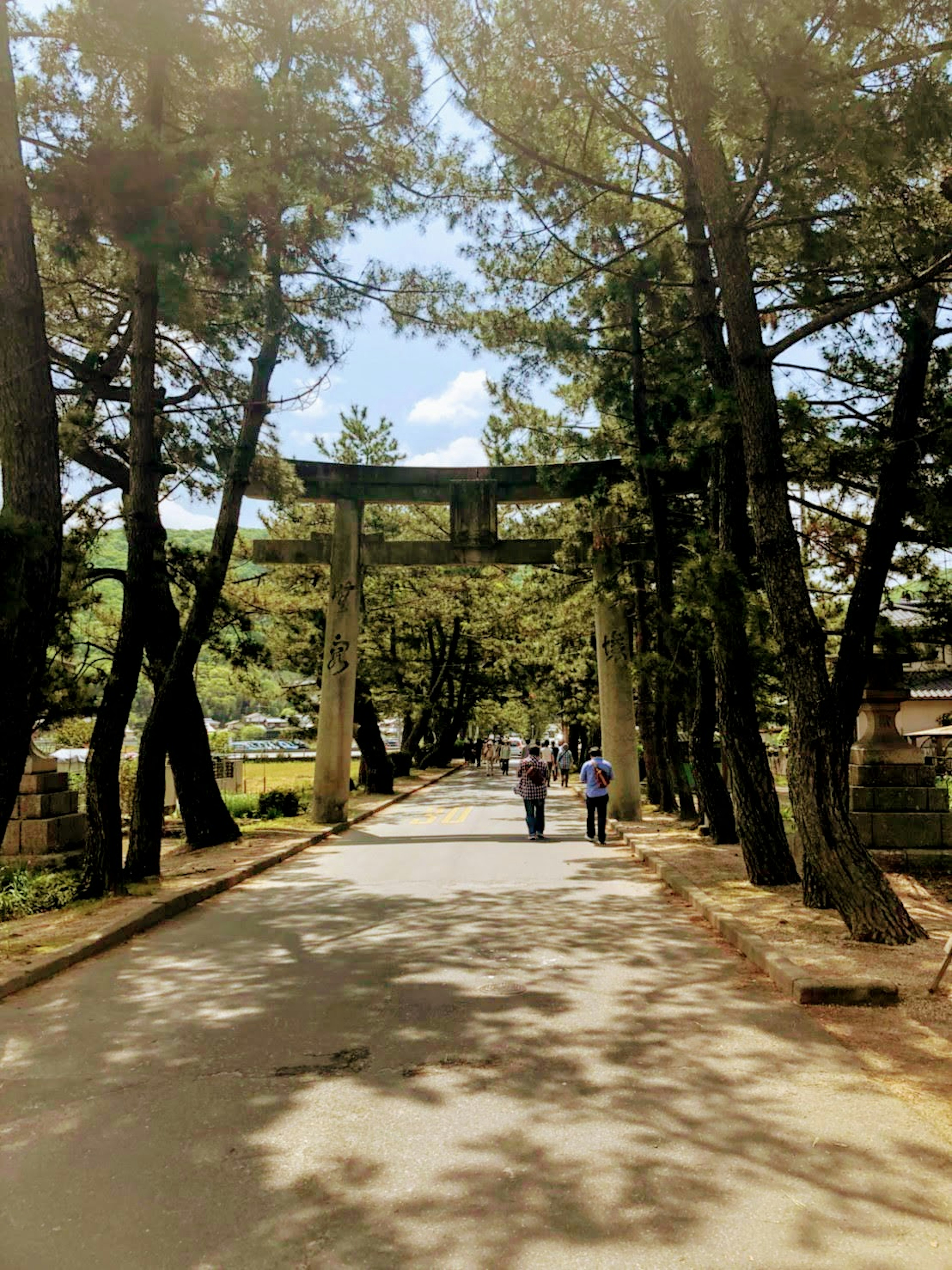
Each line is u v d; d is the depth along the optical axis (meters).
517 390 13.94
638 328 15.28
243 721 124.44
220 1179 3.74
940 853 11.27
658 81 9.76
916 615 13.19
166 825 21.75
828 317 8.66
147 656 16.59
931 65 7.48
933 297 10.52
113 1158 3.98
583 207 11.16
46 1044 5.68
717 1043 5.38
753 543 12.12
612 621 20.77
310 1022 6.00
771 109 7.68
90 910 9.91
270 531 28.38
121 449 15.73
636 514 19.55
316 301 13.53
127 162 8.99
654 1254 3.12
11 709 8.22
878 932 7.53
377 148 11.28
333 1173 3.78
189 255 9.84
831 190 8.77
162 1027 5.99
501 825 20.98
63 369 14.20
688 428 11.90
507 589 34.88
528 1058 5.17
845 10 7.31
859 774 11.67
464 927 9.21
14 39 10.12
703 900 9.83
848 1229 3.27
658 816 22.05
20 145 8.55
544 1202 3.49
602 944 8.25
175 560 16.16
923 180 9.69
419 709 40.88
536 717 65.38
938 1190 3.55
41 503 8.34
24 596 8.00
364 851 16.41
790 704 8.16
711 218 8.67
